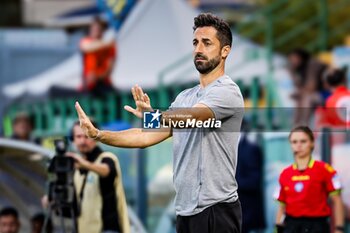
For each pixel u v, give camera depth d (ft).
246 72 99.04
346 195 66.69
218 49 39.55
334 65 98.43
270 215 69.67
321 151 65.41
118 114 92.27
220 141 39.34
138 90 39.22
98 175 56.54
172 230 72.38
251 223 68.90
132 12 108.99
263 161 70.13
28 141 96.12
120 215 56.70
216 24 39.58
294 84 94.12
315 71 92.79
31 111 99.60
